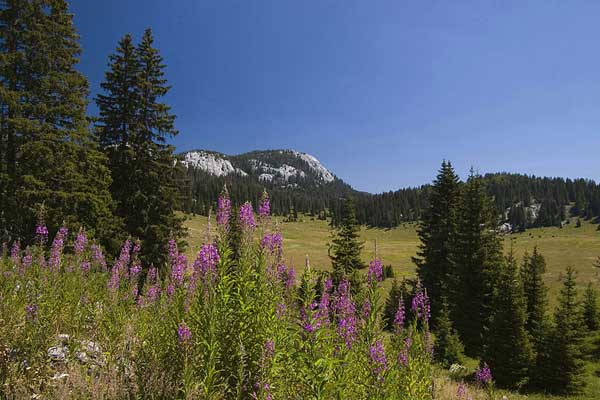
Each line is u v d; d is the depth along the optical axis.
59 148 21.48
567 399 18.84
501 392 18.56
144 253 22.25
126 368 5.60
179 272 6.83
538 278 26.78
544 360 20.00
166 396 4.93
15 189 20.02
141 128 24.64
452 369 21.05
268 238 6.21
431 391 6.87
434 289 35.72
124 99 24.97
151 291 7.90
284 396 5.16
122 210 24.03
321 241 133.12
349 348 6.13
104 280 9.47
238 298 5.61
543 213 174.88
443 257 36.72
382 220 190.62
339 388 5.16
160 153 24.91
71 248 13.91
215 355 5.16
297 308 6.35
